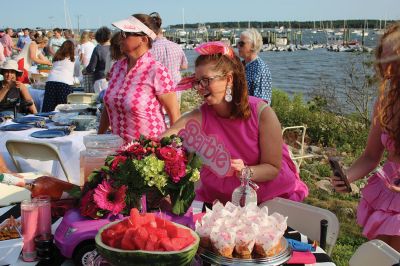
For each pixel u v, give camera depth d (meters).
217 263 1.71
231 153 2.59
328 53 57.84
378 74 2.24
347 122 8.74
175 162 1.94
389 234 2.37
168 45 6.22
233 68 2.41
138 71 3.48
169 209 2.04
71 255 1.88
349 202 5.62
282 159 2.67
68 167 4.30
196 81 2.47
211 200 2.62
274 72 27.58
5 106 7.12
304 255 1.92
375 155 2.61
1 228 2.07
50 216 2.01
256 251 1.75
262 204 2.67
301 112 9.23
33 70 11.55
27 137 4.38
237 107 2.47
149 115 3.51
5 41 17.31
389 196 2.42
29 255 1.94
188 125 2.45
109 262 1.61
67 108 5.59
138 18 3.46
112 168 1.96
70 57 8.03
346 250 4.39
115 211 1.89
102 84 8.38
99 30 8.33
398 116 2.29
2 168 3.46
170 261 1.54
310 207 2.55
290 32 108.62
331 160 2.31
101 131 4.09
